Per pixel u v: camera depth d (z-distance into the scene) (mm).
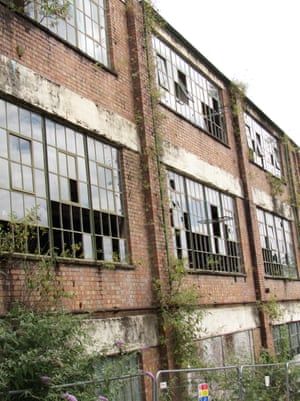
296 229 24984
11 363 7426
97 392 8633
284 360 17500
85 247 10695
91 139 11562
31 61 10172
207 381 11531
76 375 8273
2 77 9422
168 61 15750
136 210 12570
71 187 10656
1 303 8453
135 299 11828
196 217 15617
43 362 7730
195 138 16312
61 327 8219
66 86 10969
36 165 9867
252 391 12023
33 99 10008
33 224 9320
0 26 9633
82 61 11633
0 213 8883
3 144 9242
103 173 11742
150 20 14359
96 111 11758
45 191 9938
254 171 20969
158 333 12344
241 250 18359
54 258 9617
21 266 8938
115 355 10672
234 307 16828
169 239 13648
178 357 12508
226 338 15938
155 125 13656
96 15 12688
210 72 18578
